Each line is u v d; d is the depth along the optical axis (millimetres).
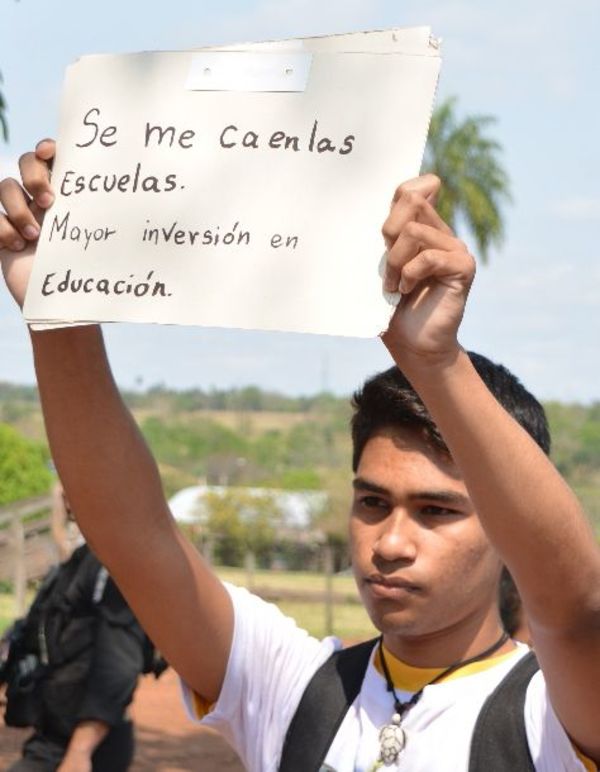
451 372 1827
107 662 4199
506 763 2082
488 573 2221
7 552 17594
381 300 1851
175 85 2086
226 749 9664
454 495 2174
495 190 38938
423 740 2150
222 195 2006
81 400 2352
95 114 2125
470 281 1808
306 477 45906
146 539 2377
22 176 2127
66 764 4152
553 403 64750
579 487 38438
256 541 31672
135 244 2033
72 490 2385
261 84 2029
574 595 1857
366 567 2227
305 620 21125
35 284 2078
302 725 2281
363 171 1933
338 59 1985
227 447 80375
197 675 2422
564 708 1960
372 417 2236
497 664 2219
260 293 1938
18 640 4320
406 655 2248
